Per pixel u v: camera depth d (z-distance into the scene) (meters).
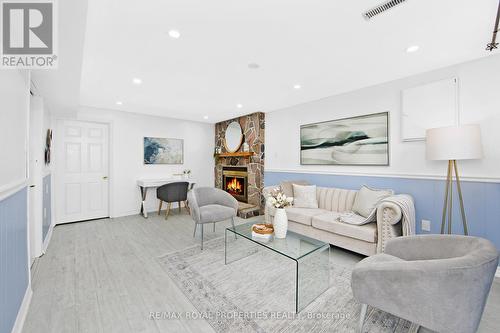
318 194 3.60
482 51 2.21
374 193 2.81
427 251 1.62
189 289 1.97
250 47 2.11
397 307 1.28
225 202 3.43
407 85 2.86
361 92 3.30
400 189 2.93
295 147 4.25
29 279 1.84
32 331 1.47
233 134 5.48
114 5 1.52
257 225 2.41
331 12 1.62
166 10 1.58
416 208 2.79
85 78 2.82
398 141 2.95
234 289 1.97
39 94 2.69
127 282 2.08
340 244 2.67
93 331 1.48
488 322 1.56
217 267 2.39
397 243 1.73
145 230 3.67
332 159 3.67
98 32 1.83
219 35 1.90
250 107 4.39
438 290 1.17
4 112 1.28
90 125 4.37
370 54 2.26
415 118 2.78
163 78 2.84
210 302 1.79
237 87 3.21
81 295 1.87
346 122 3.48
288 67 2.55
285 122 4.43
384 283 1.30
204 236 3.38
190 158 5.70
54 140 3.96
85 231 3.61
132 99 3.78
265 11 1.61
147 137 4.98
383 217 2.30
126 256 2.65
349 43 2.05
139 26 1.76
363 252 2.46
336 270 2.33
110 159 4.51
